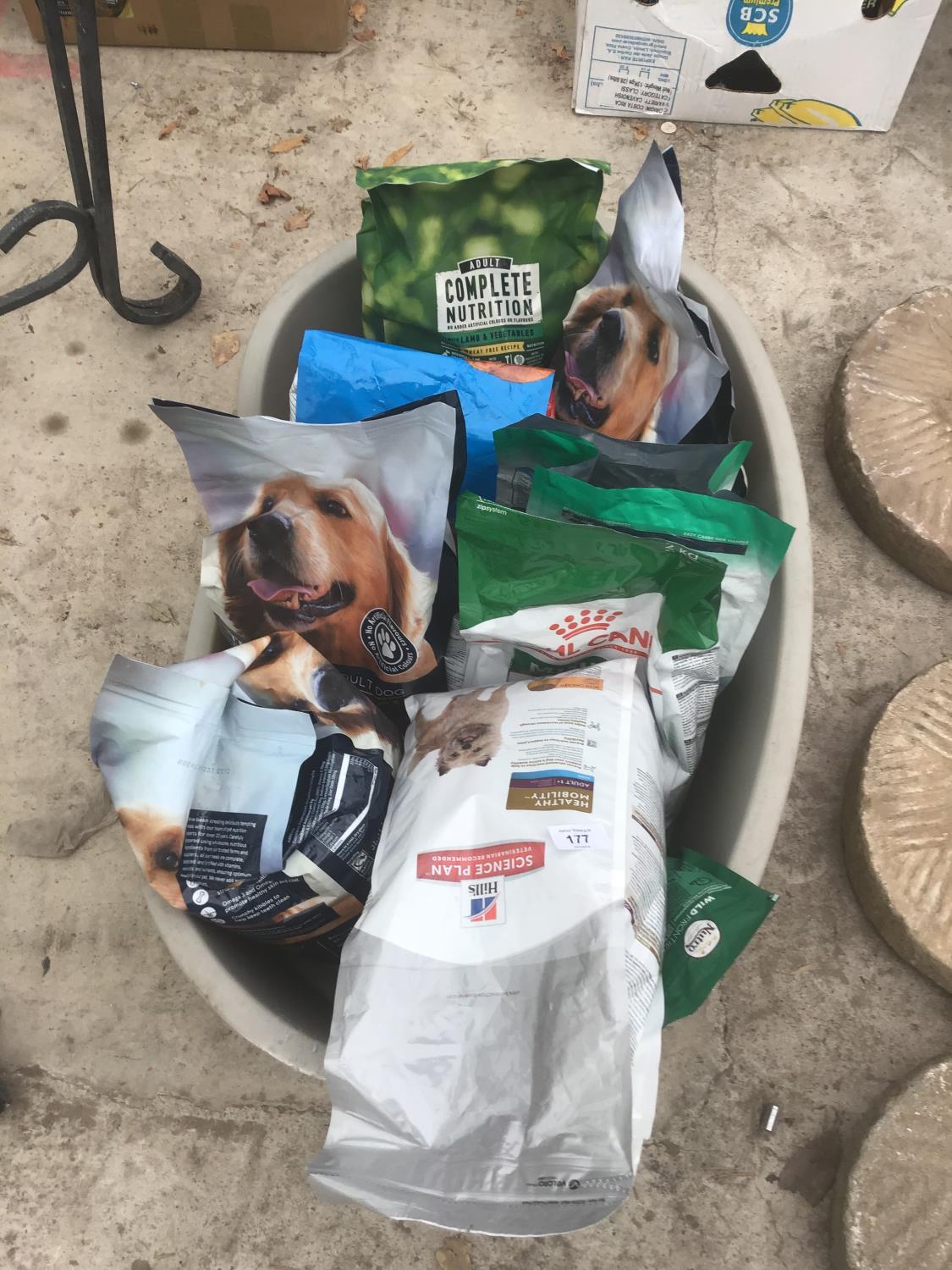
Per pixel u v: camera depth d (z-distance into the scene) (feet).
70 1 5.23
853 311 4.87
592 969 1.92
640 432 2.78
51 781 4.13
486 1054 1.93
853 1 4.53
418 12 5.60
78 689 4.28
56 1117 3.67
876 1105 3.42
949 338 4.37
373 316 2.94
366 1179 1.87
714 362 2.57
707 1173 3.52
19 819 4.07
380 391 2.71
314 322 2.99
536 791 2.16
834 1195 3.38
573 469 2.52
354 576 2.52
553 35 5.53
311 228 5.11
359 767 2.36
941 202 5.09
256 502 2.47
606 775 2.18
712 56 4.86
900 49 4.74
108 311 4.91
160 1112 3.66
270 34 5.39
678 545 2.32
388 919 2.08
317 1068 2.15
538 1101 1.86
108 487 4.61
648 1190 3.51
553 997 1.93
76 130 3.58
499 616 2.50
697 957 2.18
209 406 4.75
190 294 4.83
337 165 5.24
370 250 2.86
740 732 2.49
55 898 3.97
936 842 3.64
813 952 3.79
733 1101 3.61
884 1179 3.28
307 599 2.55
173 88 5.42
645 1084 1.95
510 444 2.54
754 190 5.12
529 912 2.02
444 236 2.79
